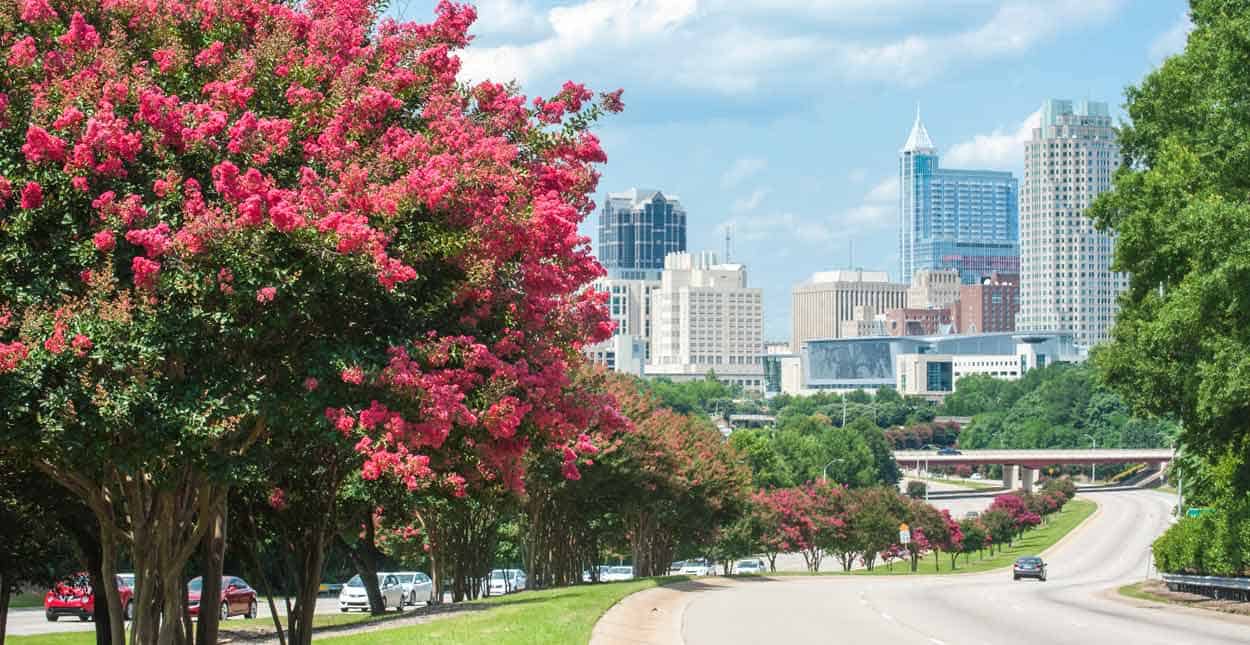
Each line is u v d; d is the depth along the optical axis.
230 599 46.53
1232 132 33.69
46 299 14.33
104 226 14.61
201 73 16.50
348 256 14.67
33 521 23.25
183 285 14.25
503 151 16.73
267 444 16.28
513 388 17.02
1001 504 168.12
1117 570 112.38
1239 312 33.22
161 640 17.39
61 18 16.31
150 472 15.80
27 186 14.19
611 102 20.48
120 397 13.98
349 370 14.98
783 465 155.62
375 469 15.09
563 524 58.28
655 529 70.94
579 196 20.12
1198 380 37.00
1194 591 55.25
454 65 18.50
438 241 16.05
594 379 45.44
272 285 14.42
